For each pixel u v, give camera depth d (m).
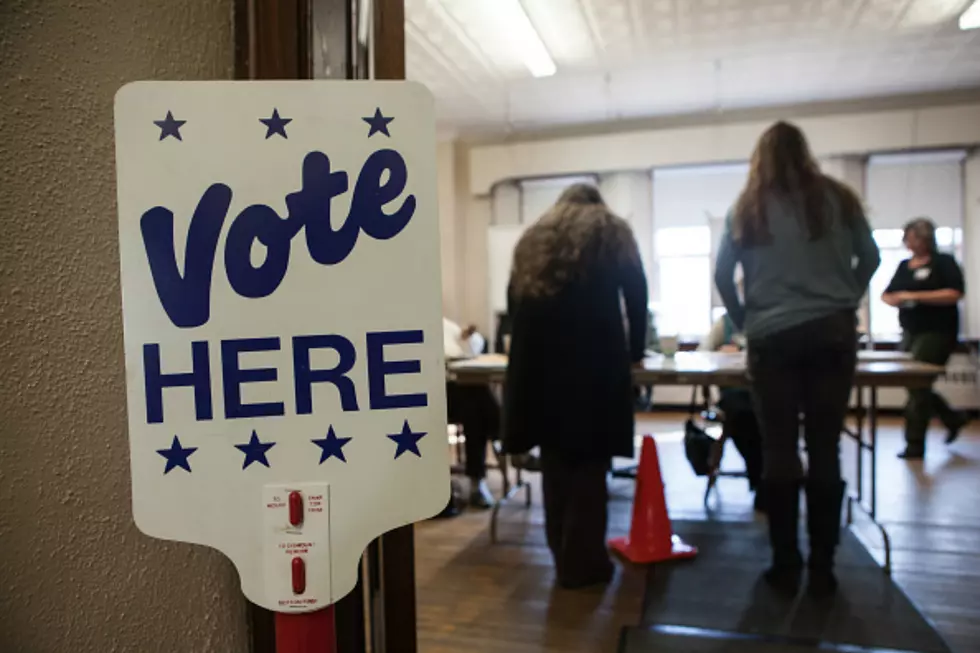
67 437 0.67
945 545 2.48
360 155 0.53
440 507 0.54
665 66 5.05
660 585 2.16
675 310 6.45
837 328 1.93
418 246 0.54
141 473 0.52
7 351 0.65
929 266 3.93
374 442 0.53
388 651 0.85
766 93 5.79
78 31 0.67
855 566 2.27
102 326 0.68
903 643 1.74
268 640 0.73
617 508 3.11
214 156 0.52
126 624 0.69
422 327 0.54
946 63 5.07
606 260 2.00
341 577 0.53
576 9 4.04
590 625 1.88
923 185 5.81
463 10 3.93
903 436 4.73
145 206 0.52
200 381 0.52
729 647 1.74
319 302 0.53
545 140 6.68
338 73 0.74
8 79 0.64
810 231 1.92
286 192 0.53
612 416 1.99
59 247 0.66
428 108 0.54
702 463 3.10
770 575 2.16
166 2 0.71
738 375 2.41
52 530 0.67
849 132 5.88
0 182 0.64
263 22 0.72
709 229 6.34
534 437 2.03
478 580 2.24
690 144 6.27
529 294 2.04
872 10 4.09
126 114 0.52
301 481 0.53
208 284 0.52
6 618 0.66
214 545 0.52
